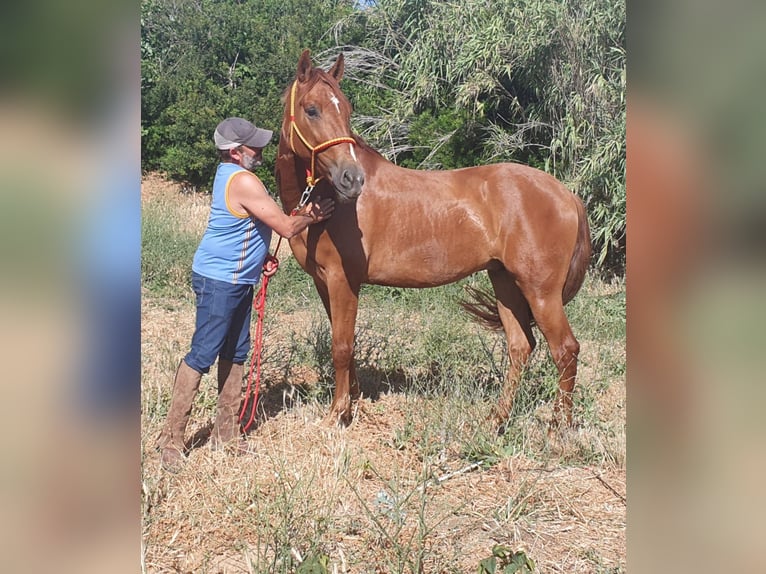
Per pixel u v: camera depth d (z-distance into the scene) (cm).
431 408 438
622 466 392
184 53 1648
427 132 1127
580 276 439
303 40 1620
